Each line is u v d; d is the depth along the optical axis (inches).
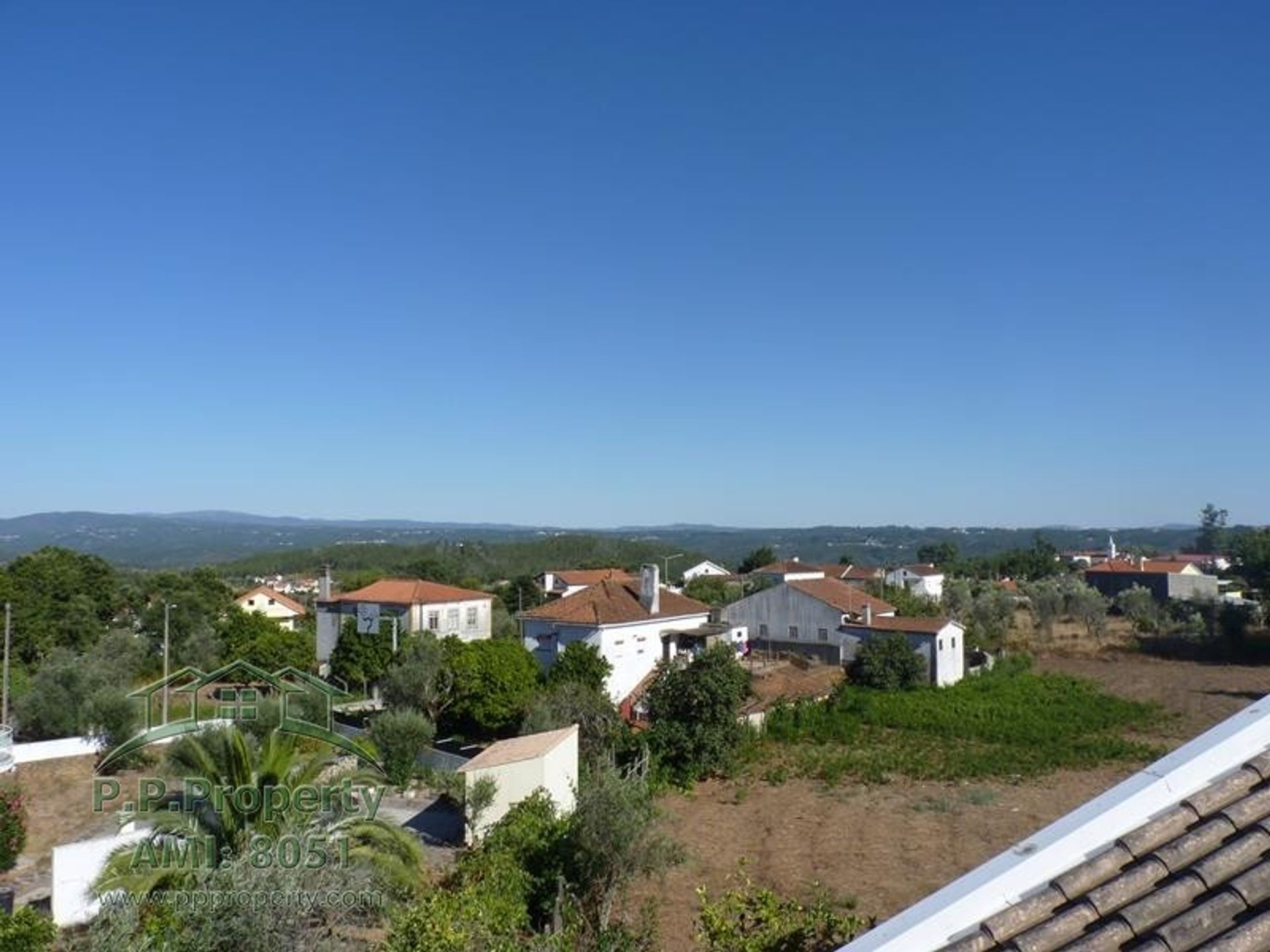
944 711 1461.6
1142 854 141.0
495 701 1296.8
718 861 843.4
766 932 402.6
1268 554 2650.1
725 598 2815.0
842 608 1910.7
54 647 1894.7
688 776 1127.6
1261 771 152.5
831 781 1125.1
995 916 133.6
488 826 794.2
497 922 532.7
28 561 2149.4
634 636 1631.4
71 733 1295.5
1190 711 1529.3
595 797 632.4
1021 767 1183.6
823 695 1524.4
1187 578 3474.4
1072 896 135.9
